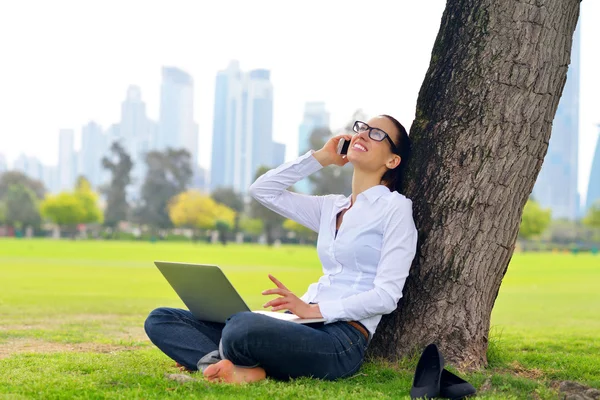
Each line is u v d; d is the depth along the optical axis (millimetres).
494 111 3896
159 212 89688
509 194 3926
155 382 3408
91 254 33875
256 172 87688
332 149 4082
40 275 18047
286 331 3297
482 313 3971
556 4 3891
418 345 3918
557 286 18531
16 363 4227
